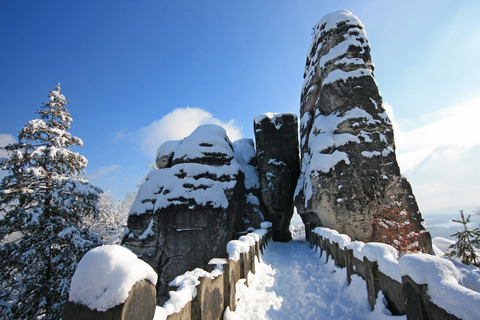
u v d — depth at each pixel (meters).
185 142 17.39
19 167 13.55
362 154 14.47
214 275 4.28
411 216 14.77
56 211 13.83
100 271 2.02
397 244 12.09
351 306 5.10
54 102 15.59
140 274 2.19
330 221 14.09
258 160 22.25
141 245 14.65
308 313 5.21
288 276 8.16
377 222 13.40
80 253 12.96
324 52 18.06
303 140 19.56
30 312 12.34
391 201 14.77
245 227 18.47
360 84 15.82
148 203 15.54
